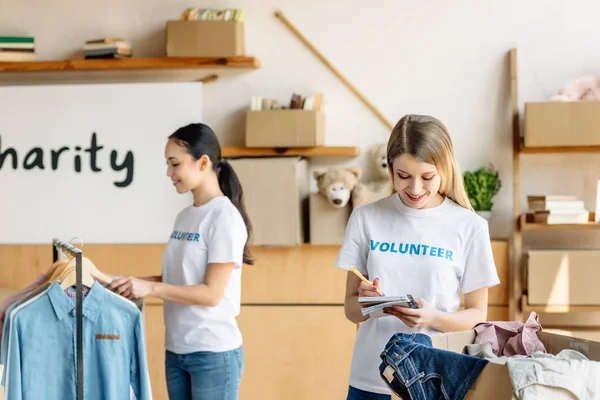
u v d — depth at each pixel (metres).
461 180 2.13
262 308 3.88
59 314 2.32
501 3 3.94
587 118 3.63
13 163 4.07
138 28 4.13
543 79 3.93
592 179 3.92
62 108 4.05
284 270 3.87
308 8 4.03
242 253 2.67
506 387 1.56
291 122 3.77
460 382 1.63
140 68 4.03
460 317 2.03
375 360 2.10
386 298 1.96
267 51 4.06
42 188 4.06
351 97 4.02
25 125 4.07
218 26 3.88
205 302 2.49
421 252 2.10
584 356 1.74
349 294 2.21
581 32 3.90
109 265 4.02
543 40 3.92
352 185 3.72
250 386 3.91
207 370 2.54
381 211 2.16
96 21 4.15
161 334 3.96
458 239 2.11
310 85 4.04
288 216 3.77
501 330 2.00
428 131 2.02
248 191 3.79
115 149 4.02
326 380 3.86
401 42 4.00
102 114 4.03
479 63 3.96
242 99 4.09
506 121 3.95
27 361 2.30
